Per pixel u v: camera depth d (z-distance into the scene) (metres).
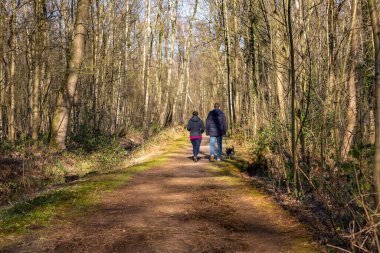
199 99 62.91
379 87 3.54
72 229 4.81
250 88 14.12
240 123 19.03
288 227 4.87
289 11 5.56
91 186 7.40
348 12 6.09
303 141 6.55
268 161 8.30
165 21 29.12
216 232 4.75
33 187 9.49
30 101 22.12
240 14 10.41
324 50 6.05
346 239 4.09
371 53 6.09
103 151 14.89
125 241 4.39
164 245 4.28
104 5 20.48
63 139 14.79
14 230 4.71
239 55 18.58
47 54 17.61
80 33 14.94
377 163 3.60
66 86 14.84
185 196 6.76
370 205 4.00
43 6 14.92
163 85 33.75
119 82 22.89
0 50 13.77
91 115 20.86
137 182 8.08
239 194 6.85
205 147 16.78
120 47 21.22
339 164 4.64
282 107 6.97
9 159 11.58
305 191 6.35
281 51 7.12
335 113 4.71
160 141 18.78
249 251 4.10
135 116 33.16
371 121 5.54
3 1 13.42
